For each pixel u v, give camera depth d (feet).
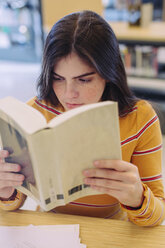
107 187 2.41
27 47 17.52
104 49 2.55
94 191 2.50
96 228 2.79
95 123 2.10
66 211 3.46
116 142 2.26
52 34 2.56
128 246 2.59
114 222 2.85
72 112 2.05
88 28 2.49
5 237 2.71
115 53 2.71
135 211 2.62
